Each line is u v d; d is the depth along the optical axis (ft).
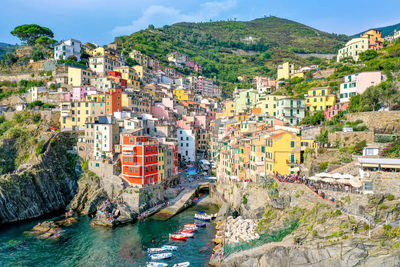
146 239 295.48
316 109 440.04
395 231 197.67
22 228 332.39
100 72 640.17
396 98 329.11
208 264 245.86
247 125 420.36
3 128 501.97
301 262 213.87
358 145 288.10
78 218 362.74
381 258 194.18
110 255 264.52
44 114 511.81
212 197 429.38
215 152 552.41
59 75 604.49
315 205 237.45
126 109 518.37
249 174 354.33
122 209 353.72
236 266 235.40
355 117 333.01
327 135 319.88
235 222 296.10
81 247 280.72
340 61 610.24
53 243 289.53
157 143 412.16
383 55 536.01
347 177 246.47
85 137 453.58
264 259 226.38
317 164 292.40
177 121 606.55
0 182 361.30
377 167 230.89
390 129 302.45
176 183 466.29
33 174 397.19
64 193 425.28
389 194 219.00
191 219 347.97
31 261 256.32
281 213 256.73
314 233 220.02
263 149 330.13
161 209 378.53
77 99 545.03
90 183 404.77
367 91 352.90
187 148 584.40
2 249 277.64
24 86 616.80
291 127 362.12
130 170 389.60
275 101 491.31
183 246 278.26
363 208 219.41
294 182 263.29
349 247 203.10
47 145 443.32
